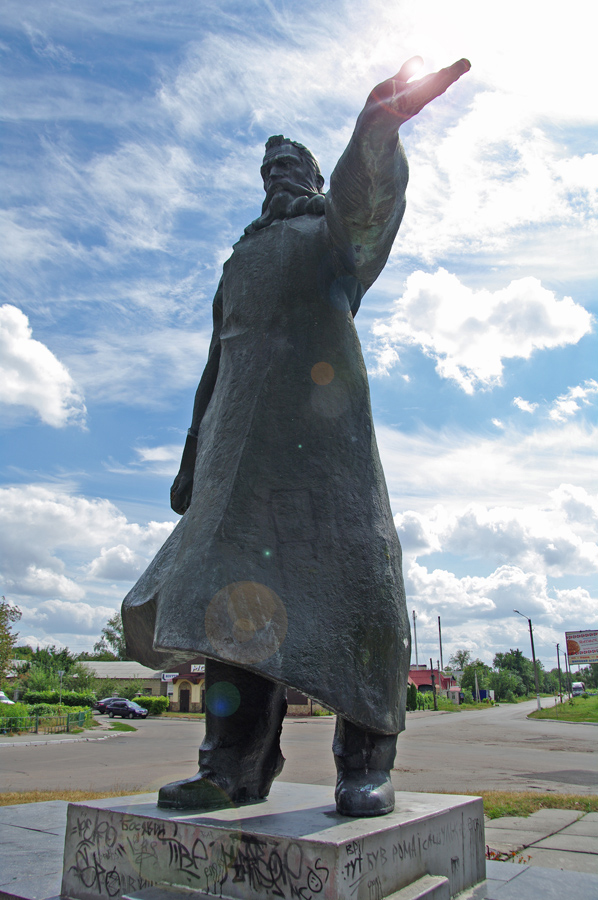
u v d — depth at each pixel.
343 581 2.29
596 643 52.97
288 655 2.12
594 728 27.03
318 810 2.36
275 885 1.85
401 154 2.20
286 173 2.94
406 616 2.49
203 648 2.08
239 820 2.12
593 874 2.77
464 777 10.63
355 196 2.21
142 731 25.44
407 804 2.48
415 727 28.55
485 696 76.50
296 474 2.39
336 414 2.53
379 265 2.56
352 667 2.20
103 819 2.26
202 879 1.99
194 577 2.20
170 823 2.10
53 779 10.40
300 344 2.57
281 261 2.68
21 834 3.31
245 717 2.62
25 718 24.59
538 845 4.08
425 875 2.18
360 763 2.38
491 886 2.56
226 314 2.83
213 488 2.42
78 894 2.24
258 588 2.19
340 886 1.76
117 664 53.59
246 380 2.57
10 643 27.89
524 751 16.28
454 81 1.95
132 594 2.78
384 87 1.97
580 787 9.25
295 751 15.23
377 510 2.49
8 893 2.30
